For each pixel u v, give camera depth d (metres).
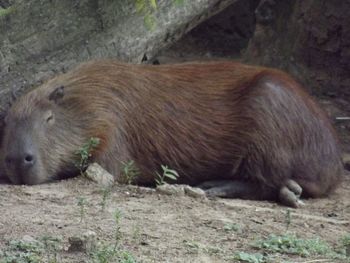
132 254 8.70
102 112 12.69
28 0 13.66
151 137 12.95
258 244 9.33
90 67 13.06
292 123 12.88
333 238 10.11
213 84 13.33
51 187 11.85
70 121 12.53
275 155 12.84
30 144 12.18
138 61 14.34
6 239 8.95
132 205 10.82
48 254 8.48
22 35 13.60
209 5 14.51
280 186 12.84
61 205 10.62
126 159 12.84
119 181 12.80
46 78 13.66
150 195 11.53
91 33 13.87
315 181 13.02
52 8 13.73
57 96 12.55
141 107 12.95
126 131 12.86
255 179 12.98
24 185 12.14
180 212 10.66
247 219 10.62
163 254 8.80
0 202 10.65
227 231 9.91
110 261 8.36
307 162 12.95
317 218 11.18
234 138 13.09
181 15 14.27
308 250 9.30
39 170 12.22
